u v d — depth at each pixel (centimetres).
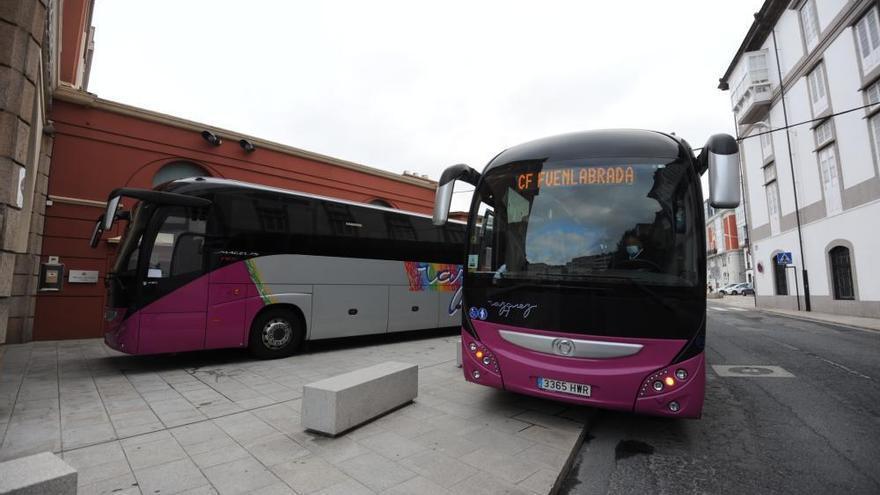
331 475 352
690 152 482
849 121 1897
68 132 1027
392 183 1711
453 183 543
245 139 1293
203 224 762
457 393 603
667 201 451
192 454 391
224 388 621
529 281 472
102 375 699
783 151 2469
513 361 465
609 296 434
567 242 470
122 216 798
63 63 1168
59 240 1006
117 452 394
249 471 358
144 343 688
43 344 948
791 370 820
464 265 534
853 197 1888
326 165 1505
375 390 489
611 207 466
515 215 508
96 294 1043
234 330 779
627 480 380
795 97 2339
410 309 1077
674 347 410
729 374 790
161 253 715
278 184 1377
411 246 1097
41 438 427
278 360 833
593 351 429
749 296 4331
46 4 479
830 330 1462
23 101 448
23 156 456
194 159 1203
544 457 396
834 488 363
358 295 970
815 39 2128
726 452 441
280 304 858
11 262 447
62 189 1012
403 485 338
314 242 903
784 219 2484
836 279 2058
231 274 781
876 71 1723
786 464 411
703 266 426
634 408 414
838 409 580
